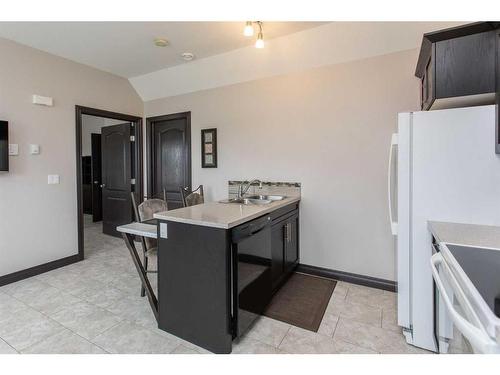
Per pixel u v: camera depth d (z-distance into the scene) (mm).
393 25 2365
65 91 3281
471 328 809
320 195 2965
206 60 3299
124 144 4426
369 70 2672
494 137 1555
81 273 3066
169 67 3572
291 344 1838
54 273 3061
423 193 1722
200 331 1803
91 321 2105
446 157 1658
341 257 2883
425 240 1730
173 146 4125
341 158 2842
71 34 2684
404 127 1759
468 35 1640
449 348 1492
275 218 2420
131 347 1797
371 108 2682
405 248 1805
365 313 2234
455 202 1649
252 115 3340
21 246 2904
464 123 1611
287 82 3100
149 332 1963
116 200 4586
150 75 3846
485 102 1780
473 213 1614
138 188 4336
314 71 2943
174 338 1895
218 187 3650
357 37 2549
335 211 2896
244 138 3410
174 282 1895
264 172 3283
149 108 4273
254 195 3293
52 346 1803
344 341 1872
